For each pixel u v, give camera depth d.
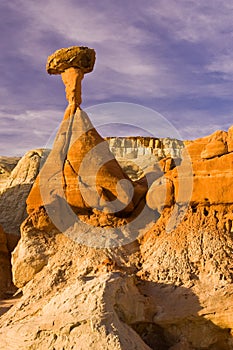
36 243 19.94
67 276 18.55
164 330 16.69
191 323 16.48
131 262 18.81
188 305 16.59
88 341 14.41
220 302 16.44
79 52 22.39
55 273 18.64
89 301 15.33
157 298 17.06
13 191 38.88
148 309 16.67
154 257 18.56
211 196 18.94
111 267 17.94
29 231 20.30
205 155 19.38
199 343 16.36
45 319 15.70
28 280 19.52
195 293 16.83
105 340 14.30
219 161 19.06
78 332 14.76
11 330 16.31
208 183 19.05
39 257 19.55
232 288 16.72
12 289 21.28
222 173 18.91
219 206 18.92
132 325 16.38
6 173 51.06
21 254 19.75
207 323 16.38
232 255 17.80
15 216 36.72
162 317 16.52
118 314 15.70
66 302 15.79
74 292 16.05
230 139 18.95
